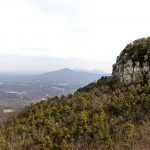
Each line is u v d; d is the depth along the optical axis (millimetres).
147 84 45156
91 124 40406
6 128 50469
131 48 53312
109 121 40031
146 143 33531
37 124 46562
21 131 45656
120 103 42688
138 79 48438
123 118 40250
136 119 39406
